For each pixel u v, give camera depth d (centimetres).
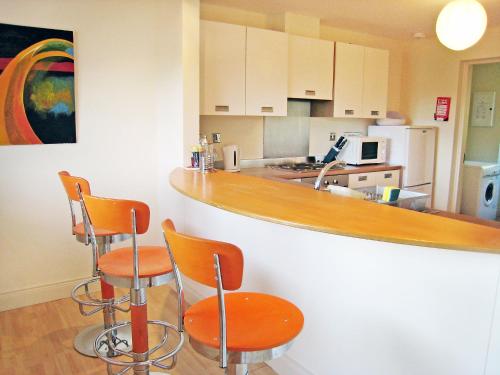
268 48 379
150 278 183
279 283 225
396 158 489
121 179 349
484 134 643
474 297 148
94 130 330
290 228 214
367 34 496
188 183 261
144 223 174
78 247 334
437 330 159
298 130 464
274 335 137
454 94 491
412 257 163
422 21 430
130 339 269
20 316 299
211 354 133
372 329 181
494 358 145
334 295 195
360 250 181
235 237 258
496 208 615
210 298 164
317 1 365
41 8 296
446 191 509
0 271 305
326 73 428
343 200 209
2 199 300
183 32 314
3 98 289
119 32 331
